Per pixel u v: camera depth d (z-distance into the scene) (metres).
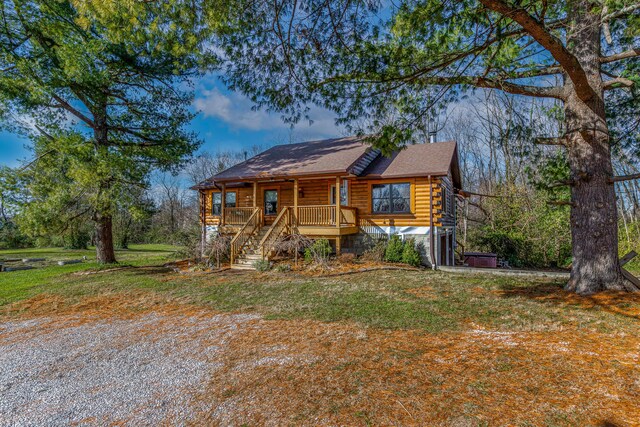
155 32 5.11
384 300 6.91
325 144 16.67
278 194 15.57
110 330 5.79
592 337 4.31
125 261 16.88
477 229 20.69
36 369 4.21
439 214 12.26
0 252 25.02
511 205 17.77
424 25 4.87
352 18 5.17
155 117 14.81
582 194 6.48
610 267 6.20
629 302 5.43
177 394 3.43
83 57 10.98
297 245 11.91
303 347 4.51
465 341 4.44
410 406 2.93
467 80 5.77
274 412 2.98
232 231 14.07
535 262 15.91
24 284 10.66
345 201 14.30
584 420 2.59
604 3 4.50
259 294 7.99
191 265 13.70
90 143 12.56
